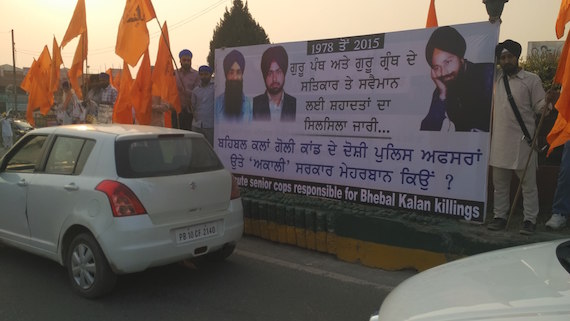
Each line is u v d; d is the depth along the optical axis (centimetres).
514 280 219
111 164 414
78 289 424
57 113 1193
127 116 812
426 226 499
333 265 525
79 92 933
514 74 489
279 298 428
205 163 473
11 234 496
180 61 878
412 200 551
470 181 510
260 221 619
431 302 213
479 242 458
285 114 662
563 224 502
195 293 438
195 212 440
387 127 566
